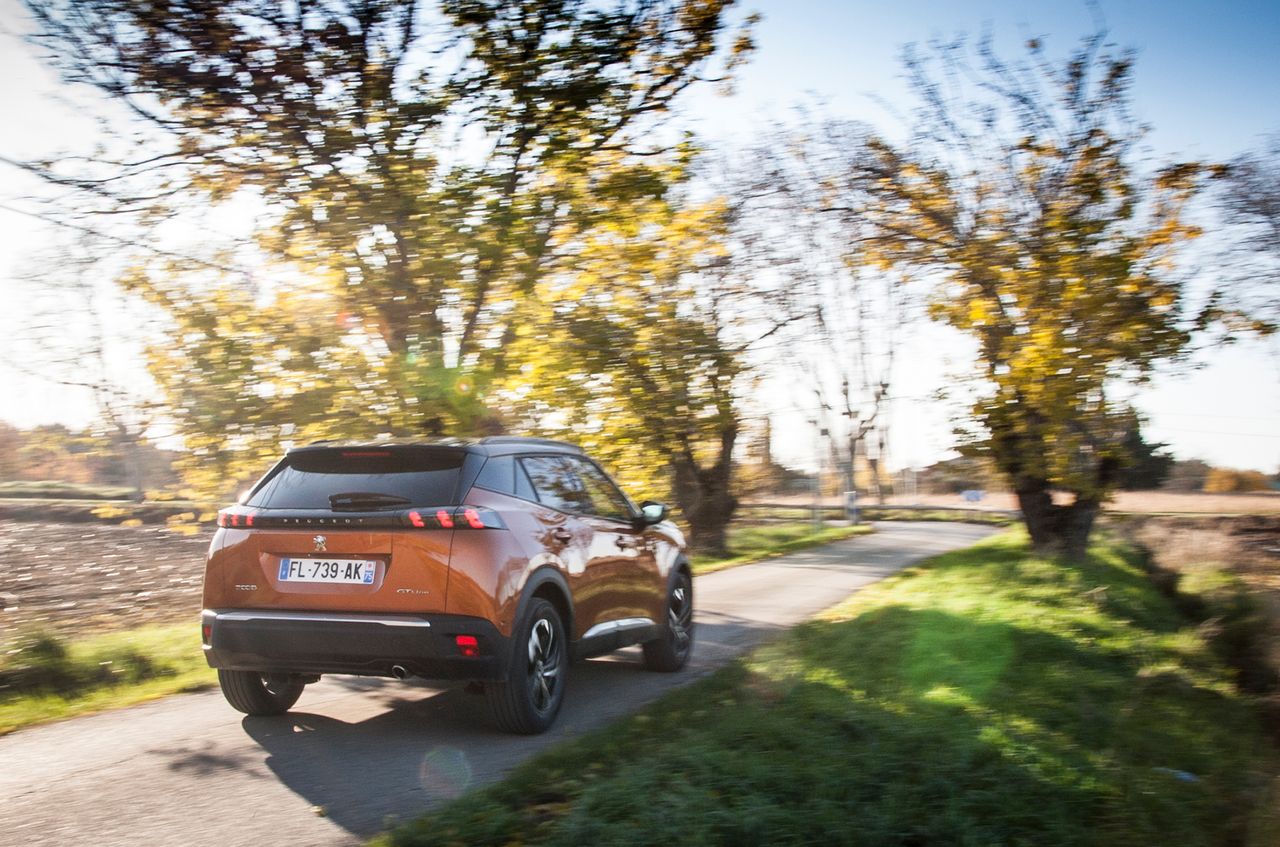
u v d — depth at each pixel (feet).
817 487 126.11
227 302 35.29
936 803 15.11
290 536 19.01
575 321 38.09
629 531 24.99
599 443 40.70
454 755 18.37
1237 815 16.65
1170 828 15.64
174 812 15.08
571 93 34.24
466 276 33.58
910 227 59.41
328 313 35.06
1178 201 53.47
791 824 13.73
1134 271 52.16
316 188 33.27
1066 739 19.92
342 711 22.22
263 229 35.12
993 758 17.53
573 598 21.42
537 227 34.63
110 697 23.95
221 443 35.24
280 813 15.03
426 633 18.10
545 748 18.90
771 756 16.88
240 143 34.01
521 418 38.11
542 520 20.81
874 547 92.94
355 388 34.24
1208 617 43.42
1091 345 51.44
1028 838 14.43
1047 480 56.85
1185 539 75.87
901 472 224.94
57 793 16.03
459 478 19.52
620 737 18.66
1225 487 205.05
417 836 13.23
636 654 30.96
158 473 37.81
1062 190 55.31
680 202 41.09
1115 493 57.47
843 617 38.14
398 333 34.24
